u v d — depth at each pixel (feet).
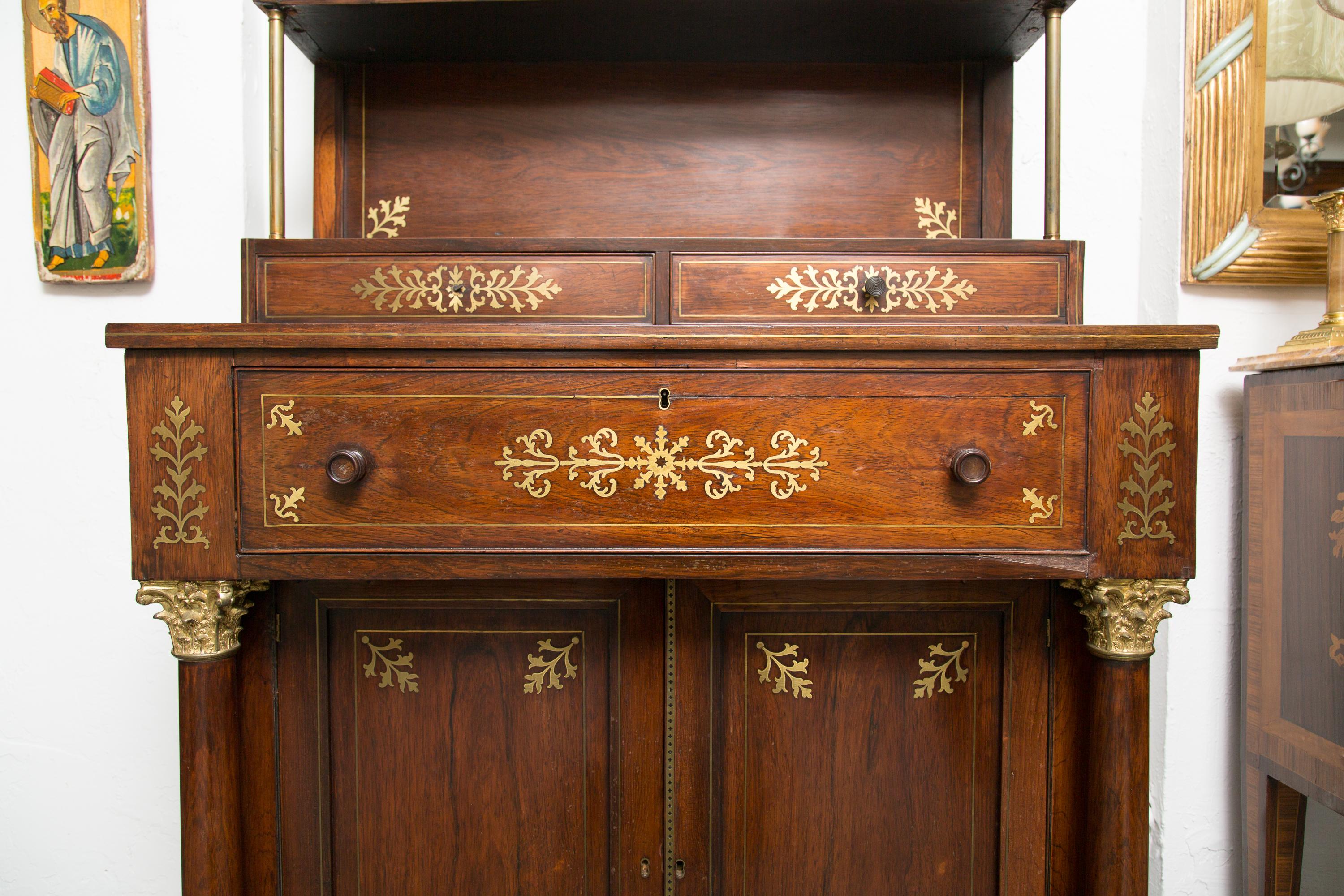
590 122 3.52
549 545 2.59
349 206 3.51
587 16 3.07
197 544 2.58
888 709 2.95
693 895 2.95
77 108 4.20
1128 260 4.40
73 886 4.41
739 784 2.95
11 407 4.34
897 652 2.95
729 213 3.52
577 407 2.59
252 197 4.30
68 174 4.22
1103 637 2.71
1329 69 3.94
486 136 3.51
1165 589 2.63
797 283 2.81
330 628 2.93
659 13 3.06
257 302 2.84
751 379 2.59
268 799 2.89
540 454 2.59
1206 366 4.06
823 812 2.96
